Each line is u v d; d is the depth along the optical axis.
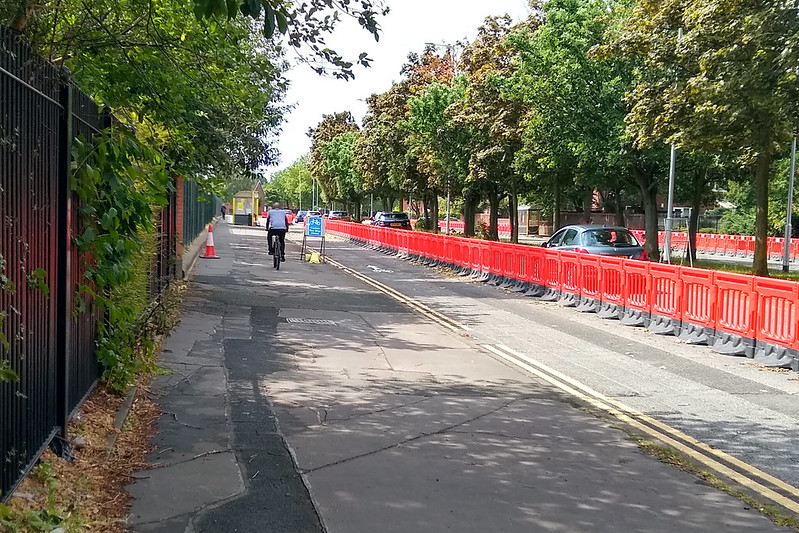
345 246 39.12
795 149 28.39
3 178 3.91
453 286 19.62
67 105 5.11
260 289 16.72
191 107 10.88
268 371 8.60
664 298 12.37
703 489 5.25
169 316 10.41
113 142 5.69
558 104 25.28
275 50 10.35
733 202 57.31
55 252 5.00
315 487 5.03
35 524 3.82
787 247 28.12
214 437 6.04
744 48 16.55
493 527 4.47
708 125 18.89
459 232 63.78
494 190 39.84
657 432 6.70
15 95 4.09
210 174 12.89
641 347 11.12
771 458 6.05
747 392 8.35
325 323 12.44
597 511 4.77
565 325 13.18
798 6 15.36
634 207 57.69
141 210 6.12
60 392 5.12
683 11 19.28
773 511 4.87
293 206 126.00
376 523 4.47
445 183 42.50
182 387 7.61
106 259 5.93
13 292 3.97
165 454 5.57
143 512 4.48
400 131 48.06
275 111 15.58
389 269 24.67
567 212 62.50
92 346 6.46
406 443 6.09
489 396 7.85
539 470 5.53
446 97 37.69
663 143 22.70
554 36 25.69
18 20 5.82
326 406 7.19
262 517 4.49
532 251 17.70
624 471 5.57
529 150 29.69
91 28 7.31
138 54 7.80
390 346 10.63
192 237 28.48
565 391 8.23
